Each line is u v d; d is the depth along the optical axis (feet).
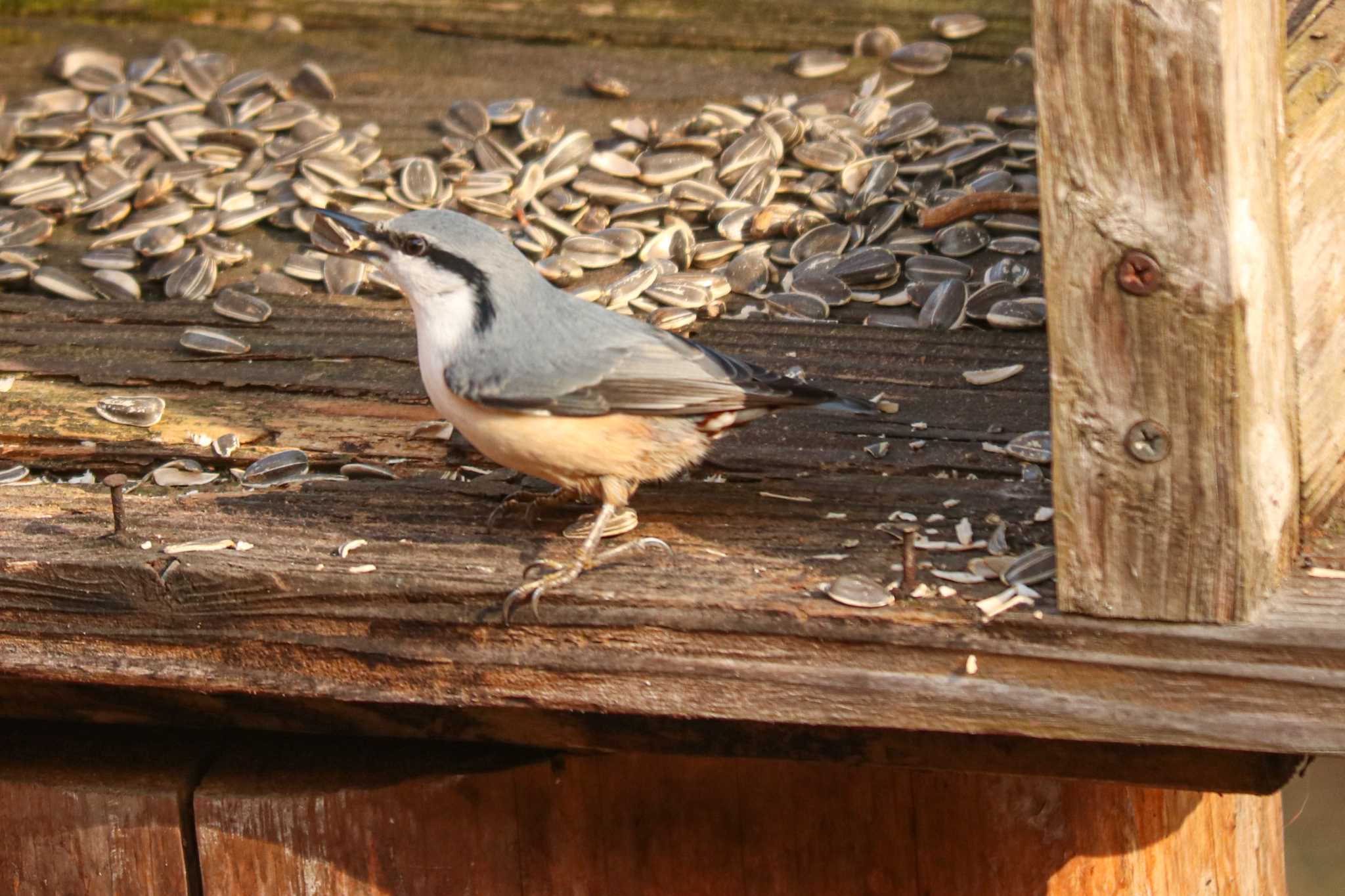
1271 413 16.11
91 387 25.27
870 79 33.86
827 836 20.25
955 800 20.21
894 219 29.04
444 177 30.99
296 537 19.98
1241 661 16.10
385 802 19.88
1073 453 16.07
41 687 20.68
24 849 20.57
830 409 22.13
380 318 27.27
